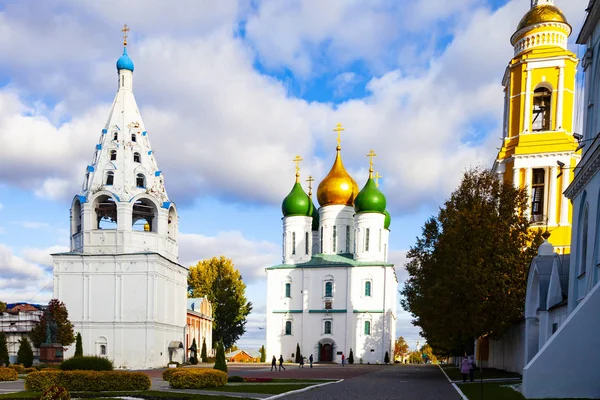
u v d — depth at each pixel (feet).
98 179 217.36
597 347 65.77
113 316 205.98
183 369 102.12
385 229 297.33
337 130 304.30
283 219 295.48
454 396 83.82
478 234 120.67
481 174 133.90
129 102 230.68
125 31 236.84
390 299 270.67
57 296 208.54
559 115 145.89
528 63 148.87
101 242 212.02
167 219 227.20
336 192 294.05
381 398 81.00
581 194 83.87
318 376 142.92
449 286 118.93
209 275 339.57
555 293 93.15
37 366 161.07
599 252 73.77
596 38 80.79
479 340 178.40
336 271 277.03
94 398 79.20
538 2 153.99
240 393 88.02
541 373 66.54
